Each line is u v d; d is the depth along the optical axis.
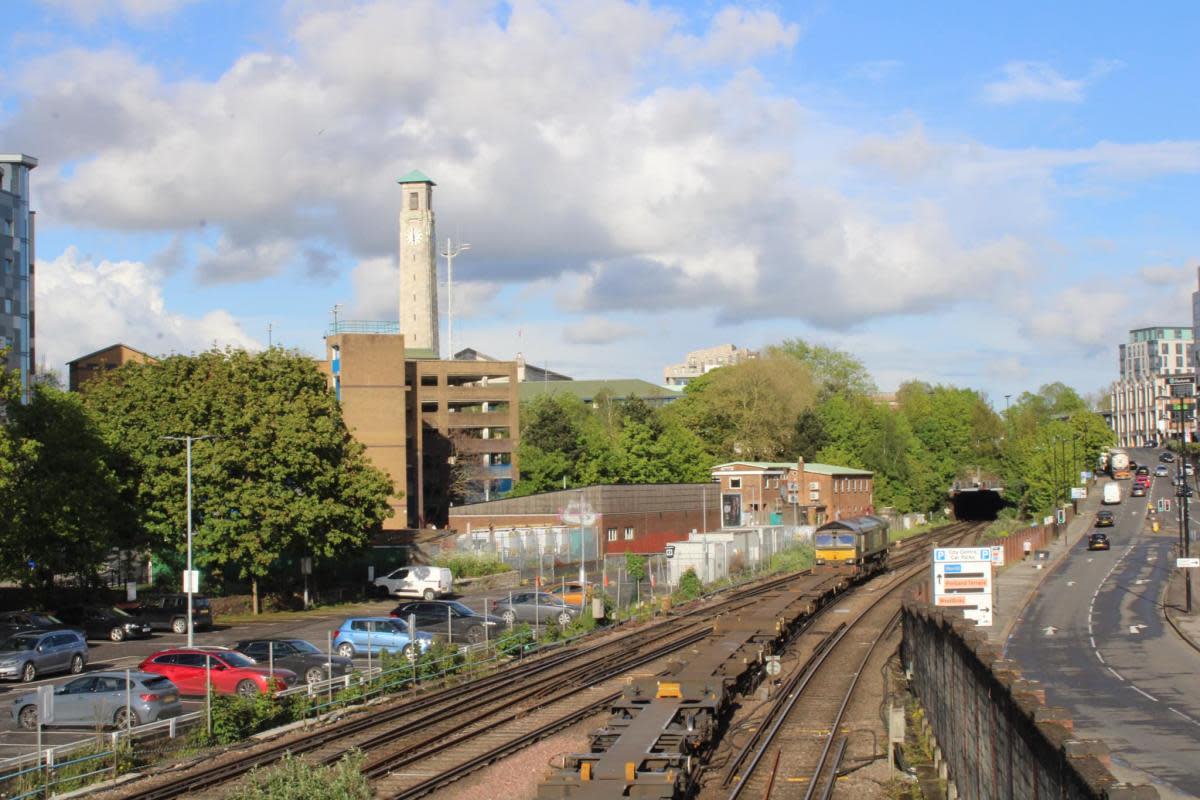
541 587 66.12
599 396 142.75
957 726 22.94
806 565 83.12
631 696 25.34
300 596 66.81
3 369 50.53
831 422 145.00
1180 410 68.25
